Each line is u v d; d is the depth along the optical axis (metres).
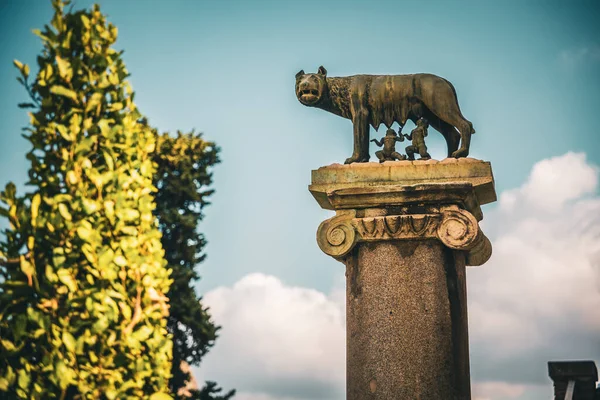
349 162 12.29
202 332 12.41
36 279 9.38
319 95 12.55
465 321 11.89
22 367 9.51
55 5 9.95
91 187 9.71
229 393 12.45
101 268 9.44
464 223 11.78
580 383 12.14
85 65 9.87
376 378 11.59
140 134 10.31
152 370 9.62
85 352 9.41
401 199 11.91
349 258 12.13
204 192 13.13
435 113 12.32
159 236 10.11
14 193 9.62
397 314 11.73
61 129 9.62
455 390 11.52
